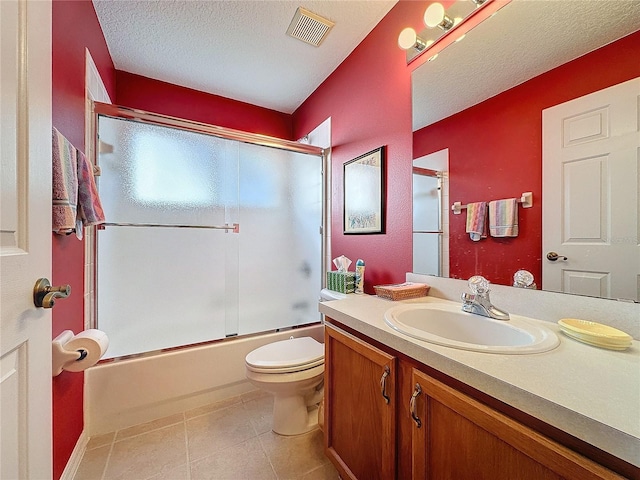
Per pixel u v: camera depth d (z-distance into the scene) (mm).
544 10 990
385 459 881
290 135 2920
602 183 843
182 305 1942
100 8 1575
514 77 1071
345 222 2051
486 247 1162
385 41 1658
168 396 1691
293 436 1501
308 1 1538
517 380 565
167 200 1913
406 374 820
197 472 1261
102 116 1692
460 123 1266
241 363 1933
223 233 2098
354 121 1945
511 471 561
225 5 1560
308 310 2424
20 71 626
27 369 633
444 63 1332
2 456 552
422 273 1441
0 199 558
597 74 857
